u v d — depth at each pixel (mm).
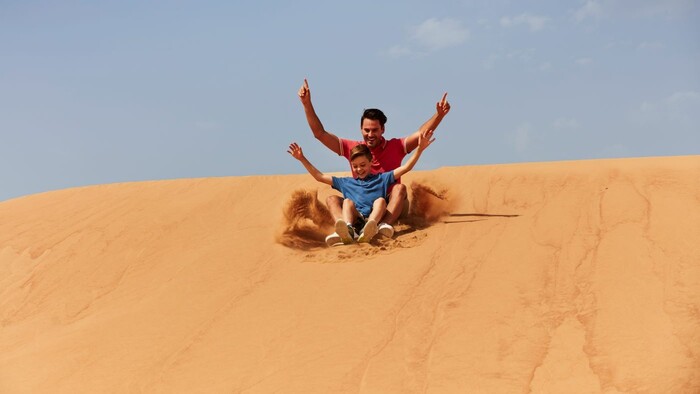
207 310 5469
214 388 4527
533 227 6004
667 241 5352
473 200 6996
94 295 6281
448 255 5723
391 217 6602
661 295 4688
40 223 8398
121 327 5453
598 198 6430
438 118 6820
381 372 4395
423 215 6859
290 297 5438
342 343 4738
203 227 7293
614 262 5180
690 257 5070
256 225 7125
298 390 4355
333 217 6637
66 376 4941
